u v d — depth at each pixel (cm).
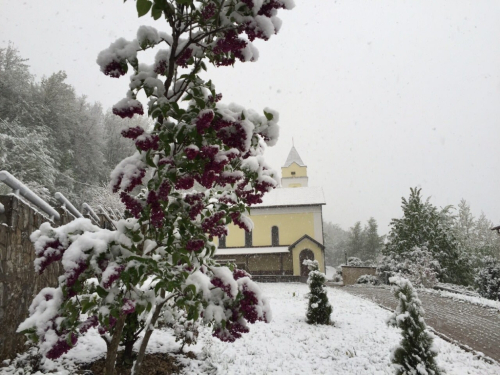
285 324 1123
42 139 2695
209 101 252
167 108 233
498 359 794
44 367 494
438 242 2652
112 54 239
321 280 1173
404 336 549
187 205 271
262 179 276
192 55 273
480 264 3091
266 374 659
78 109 3844
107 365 273
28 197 561
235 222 313
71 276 223
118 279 249
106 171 3803
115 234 254
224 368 645
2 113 2938
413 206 2797
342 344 906
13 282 516
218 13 229
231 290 279
